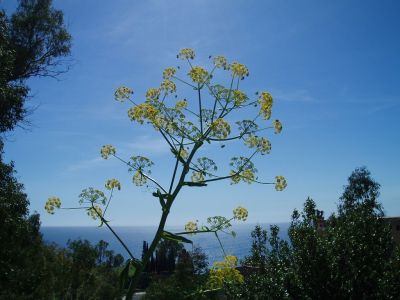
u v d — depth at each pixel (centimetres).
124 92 473
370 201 980
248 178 470
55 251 1822
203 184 415
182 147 429
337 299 852
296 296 888
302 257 881
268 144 465
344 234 898
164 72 472
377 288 842
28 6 2464
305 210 967
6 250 1368
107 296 1848
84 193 434
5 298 1344
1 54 1698
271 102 461
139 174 424
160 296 1402
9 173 1641
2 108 1903
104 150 484
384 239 916
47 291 1513
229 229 454
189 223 495
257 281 941
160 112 439
